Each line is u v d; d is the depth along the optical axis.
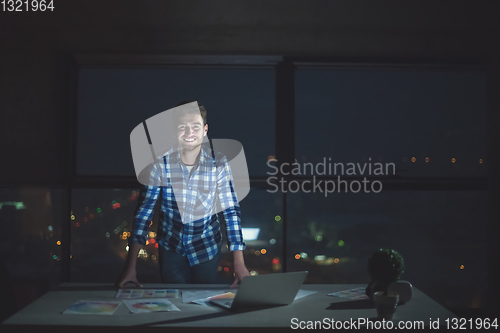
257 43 3.33
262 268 3.30
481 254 3.36
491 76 3.34
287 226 3.31
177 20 3.28
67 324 1.20
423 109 3.38
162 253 2.02
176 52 3.31
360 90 3.38
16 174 3.23
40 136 3.25
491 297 3.32
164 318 1.27
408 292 1.46
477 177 3.36
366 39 3.34
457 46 3.35
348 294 1.62
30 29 3.26
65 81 3.27
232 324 1.22
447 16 3.28
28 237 3.19
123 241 3.30
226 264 3.29
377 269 1.31
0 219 3.14
